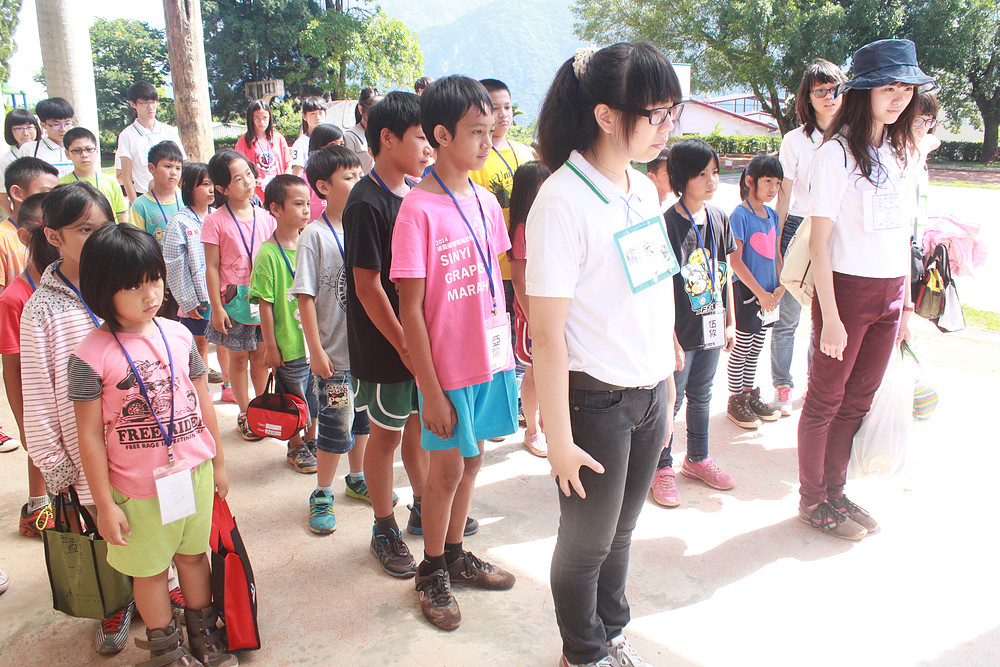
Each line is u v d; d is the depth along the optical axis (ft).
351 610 7.62
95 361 5.91
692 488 10.48
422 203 6.75
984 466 10.78
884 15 73.10
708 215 9.87
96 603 6.64
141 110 17.65
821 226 8.27
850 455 9.59
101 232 5.83
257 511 9.68
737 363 12.48
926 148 10.72
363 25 108.47
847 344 8.63
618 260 5.32
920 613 7.64
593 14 92.94
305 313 8.89
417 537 9.05
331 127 14.71
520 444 11.99
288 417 9.88
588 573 6.05
